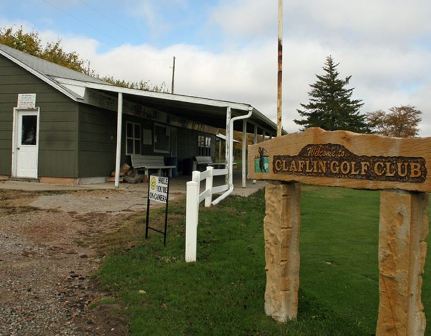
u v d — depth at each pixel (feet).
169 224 26.99
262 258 20.71
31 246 22.85
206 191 32.94
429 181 9.32
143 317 14.20
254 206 37.65
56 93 47.85
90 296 16.37
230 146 42.98
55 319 14.30
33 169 49.03
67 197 37.68
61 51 126.31
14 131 49.39
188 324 13.80
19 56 50.70
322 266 20.12
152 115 65.05
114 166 55.06
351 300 15.75
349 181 11.10
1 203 33.91
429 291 16.85
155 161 65.46
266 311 14.16
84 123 48.44
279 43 54.80
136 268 18.93
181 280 17.47
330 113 187.93
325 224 31.48
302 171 12.51
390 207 10.17
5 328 13.57
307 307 14.87
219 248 22.33
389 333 10.19
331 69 193.77
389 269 10.19
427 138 9.34
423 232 9.97
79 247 23.08
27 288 16.98
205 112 59.26
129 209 32.81
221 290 16.53
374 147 10.46
